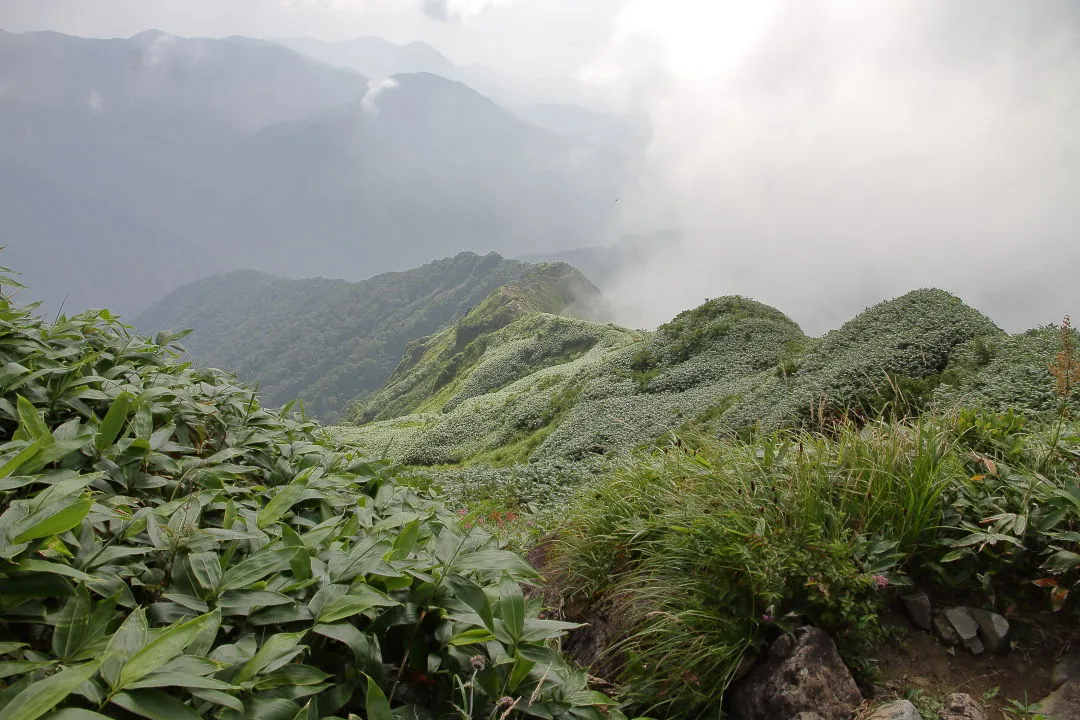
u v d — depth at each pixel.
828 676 3.35
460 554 2.95
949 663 3.65
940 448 4.60
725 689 3.55
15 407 3.30
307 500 3.70
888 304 20.11
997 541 4.04
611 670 3.86
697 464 5.21
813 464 4.59
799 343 25.19
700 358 27.14
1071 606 3.77
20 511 2.06
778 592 3.68
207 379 4.97
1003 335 15.77
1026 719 3.25
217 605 2.23
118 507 2.78
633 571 4.43
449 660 2.63
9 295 4.34
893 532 4.15
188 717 1.75
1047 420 6.99
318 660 2.43
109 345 4.53
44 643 2.11
